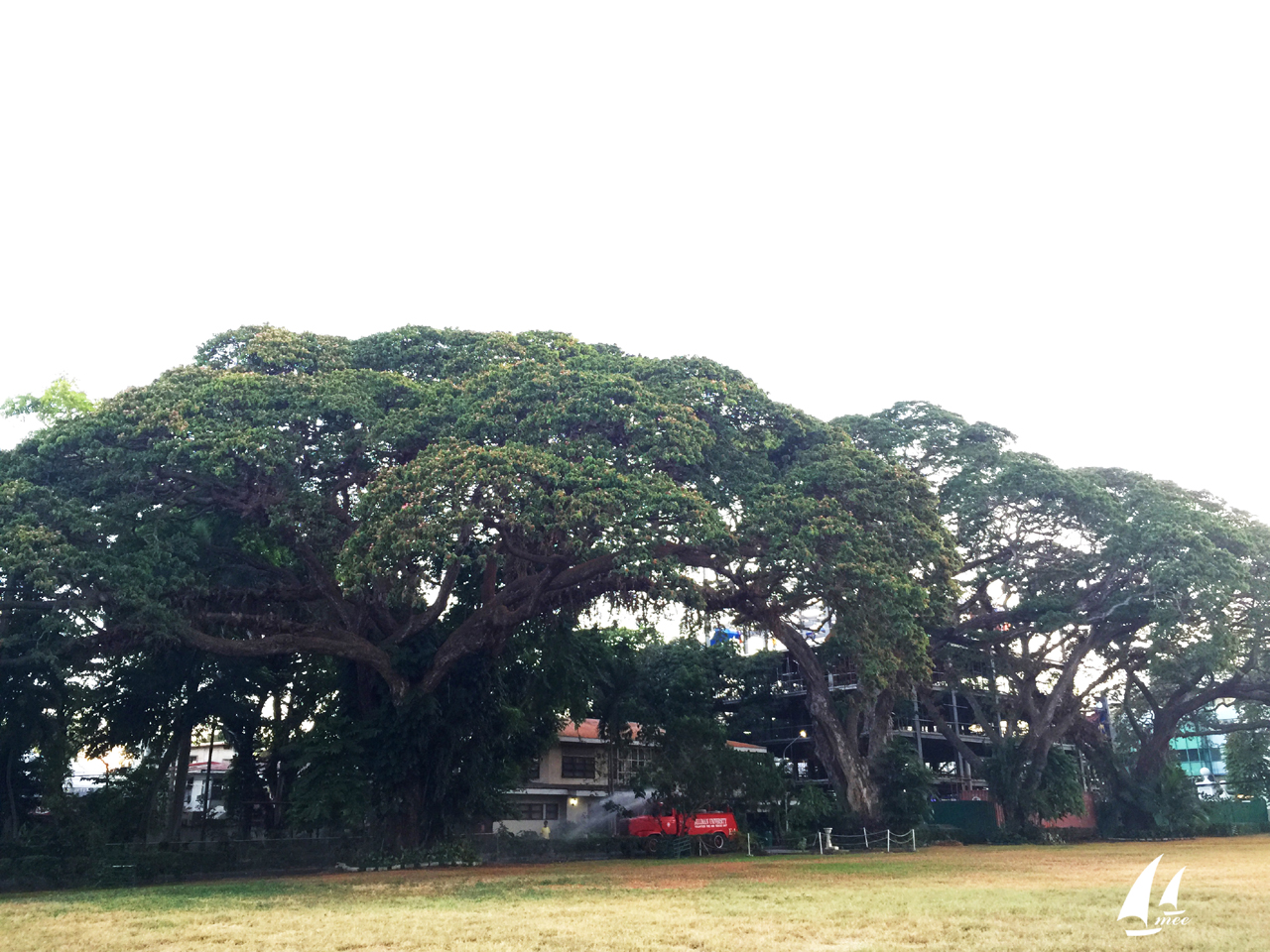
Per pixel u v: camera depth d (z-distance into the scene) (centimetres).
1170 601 4022
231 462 2312
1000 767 4528
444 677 2945
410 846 2866
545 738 3484
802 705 5112
